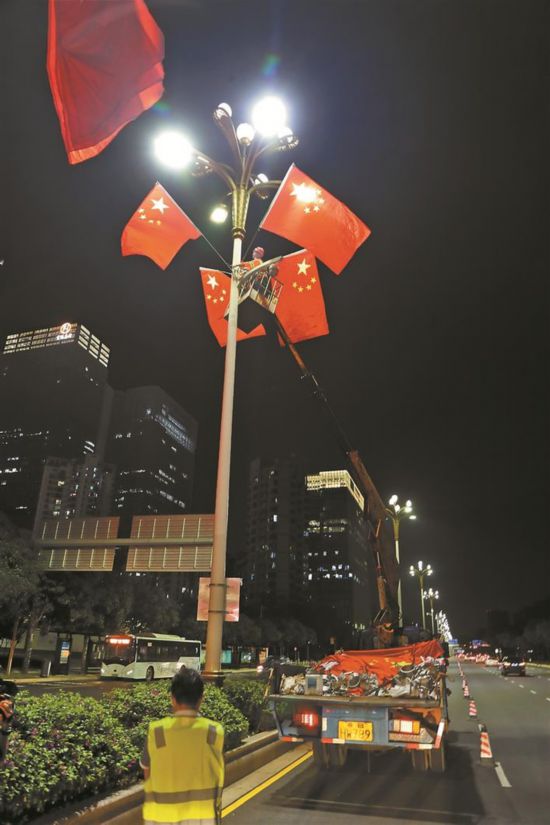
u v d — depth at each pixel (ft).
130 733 24.76
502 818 23.89
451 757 37.35
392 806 25.36
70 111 21.58
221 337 51.83
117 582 149.59
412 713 29.30
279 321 49.52
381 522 57.16
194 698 11.84
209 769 11.27
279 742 37.93
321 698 30.32
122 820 20.16
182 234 44.06
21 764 17.67
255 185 44.80
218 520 36.88
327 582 644.27
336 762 33.35
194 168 42.70
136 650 125.59
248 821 22.82
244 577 590.14
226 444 38.52
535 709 68.69
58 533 96.94
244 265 43.75
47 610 126.31
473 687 110.73
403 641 53.47
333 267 43.47
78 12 20.92
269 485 602.85
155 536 83.56
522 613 430.61
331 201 41.24
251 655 311.68
